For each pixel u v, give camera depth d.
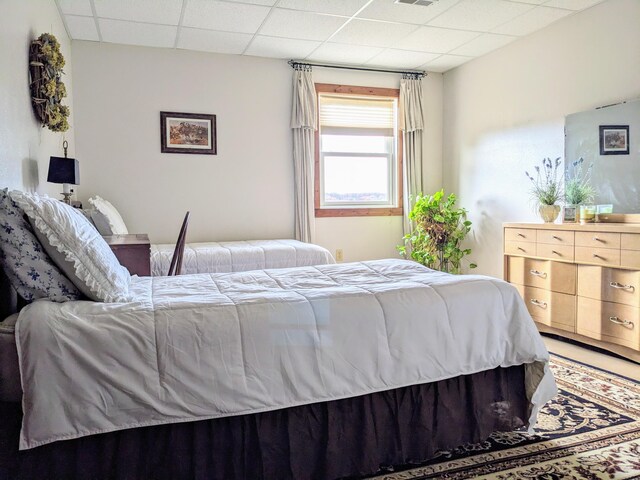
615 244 3.12
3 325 1.52
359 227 5.52
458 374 1.90
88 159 4.55
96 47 4.52
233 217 5.03
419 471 1.87
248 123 5.04
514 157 4.68
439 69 5.61
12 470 1.46
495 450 2.02
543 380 2.02
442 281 2.06
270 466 1.67
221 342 1.59
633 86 3.49
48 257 1.70
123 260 2.77
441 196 5.20
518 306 2.04
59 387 1.44
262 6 3.74
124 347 1.50
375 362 1.77
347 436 1.77
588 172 3.79
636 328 3.01
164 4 3.67
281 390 1.64
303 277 2.25
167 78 4.75
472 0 3.67
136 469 1.54
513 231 4.00
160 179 4.77
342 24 4.13
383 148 5.66
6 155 2.26
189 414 1.54
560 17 4.03
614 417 2.31
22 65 2.58
